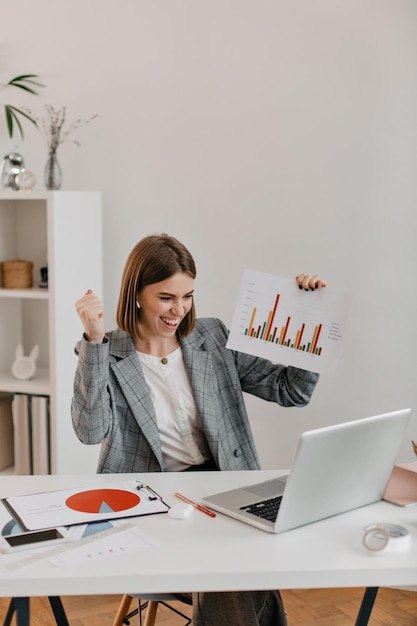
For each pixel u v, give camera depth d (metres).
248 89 3.46
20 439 3.53
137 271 2.29
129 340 2.36
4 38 3.67
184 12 3.48
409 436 3.44
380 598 3.19
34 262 3.77
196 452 2.38
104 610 3.06
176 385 2.37
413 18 3.26
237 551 1.73
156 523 1.88
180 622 2.97
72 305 3.43
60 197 3.32
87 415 2.16
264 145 3.46
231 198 3.53
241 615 1.88
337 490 1.91
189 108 3.53
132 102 3.58
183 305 2.31
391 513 1.98
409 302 3.39
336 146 3.39
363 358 3.46
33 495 2.02
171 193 3.59
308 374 2.36
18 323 3.78
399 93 3.30
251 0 3.41
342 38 3.33
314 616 3.03
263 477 2.21
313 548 1.75
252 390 2.50
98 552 1.71
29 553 1.71
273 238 3.51
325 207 3.43
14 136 3.73
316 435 1.78
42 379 3.59
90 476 2.19
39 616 3.00
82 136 3.65
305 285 2.25
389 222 3.37
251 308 2.31
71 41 3.60
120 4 3.53
